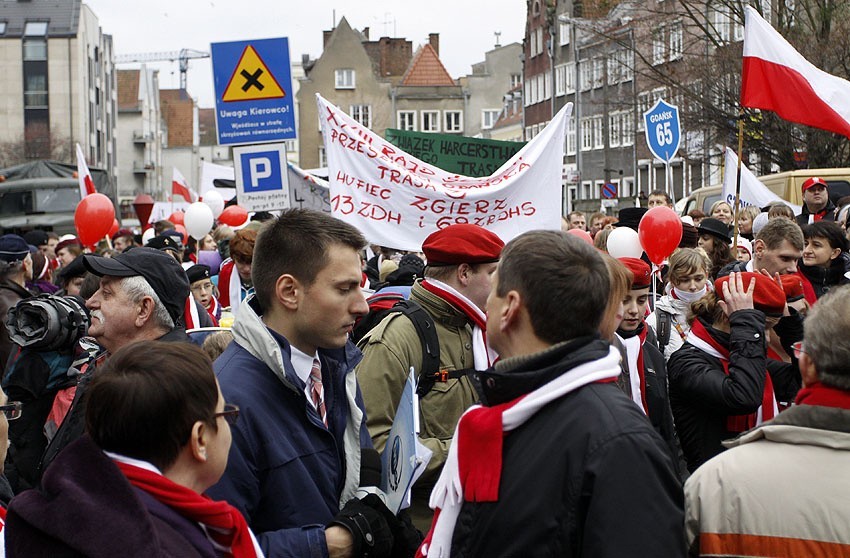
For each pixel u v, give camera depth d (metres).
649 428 2.67
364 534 3.21
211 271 10.20
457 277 4.43
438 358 4.34
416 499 4.29
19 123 80.25
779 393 5.25
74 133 80.25
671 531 2.55
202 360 2.63
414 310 4.40
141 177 106.69
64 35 80.38
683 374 4.83
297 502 3.28
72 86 80.31
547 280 2.78
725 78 24.77
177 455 2.56
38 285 10.24
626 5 32.50
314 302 3.42
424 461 3.33
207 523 2.55
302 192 11.24
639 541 2.52
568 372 2.72
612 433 2.62
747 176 12.63
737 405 4.62
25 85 80.19
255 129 10.55
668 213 7.55
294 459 3.30
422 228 6.64
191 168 116.88
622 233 7.70
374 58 89.75
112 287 4.17
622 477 2.57
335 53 78.94
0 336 6.48
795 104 9.00
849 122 9.02
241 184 10.60
